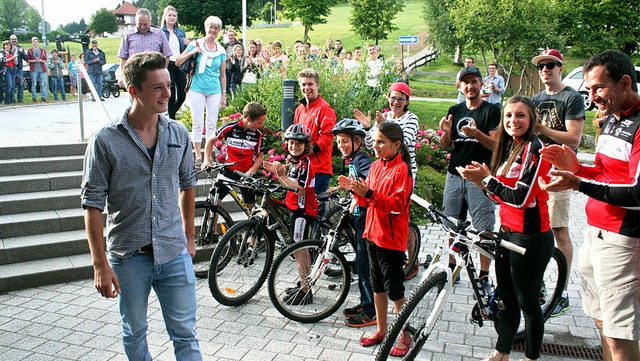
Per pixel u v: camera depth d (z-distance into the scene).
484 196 4.79
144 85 2.79
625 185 2.79
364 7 29.28
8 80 15.23
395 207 3.76
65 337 4.23
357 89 9.34
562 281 4.42
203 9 39.44
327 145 5.50
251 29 53.16
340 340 4.26
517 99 3.49
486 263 4.72
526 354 3.73
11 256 5.42
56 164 6.80
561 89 4.68
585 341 4.26
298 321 4.57
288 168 5.43
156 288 3.10
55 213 6.09
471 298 5.11
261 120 5.83
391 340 3.38
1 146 6.83
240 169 5.92
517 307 3.72
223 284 4.93
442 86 27.02
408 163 4.00
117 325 4.45
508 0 17.58
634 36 23.33
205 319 4.59
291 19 33.44
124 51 7.78
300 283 4.80
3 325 4.43
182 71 7.87
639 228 2.95
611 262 3.03
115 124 2.87
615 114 3.05
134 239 2.93
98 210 2.85
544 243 3.56
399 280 3.97
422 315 3.52
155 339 4.23
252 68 11.45
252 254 4.95
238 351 4.05
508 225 3.63
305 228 5.09
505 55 18.75
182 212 3.33
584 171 3.12
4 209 5.97
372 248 4.02
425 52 38.44
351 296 5.12
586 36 22.64
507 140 3.75
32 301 4.91
